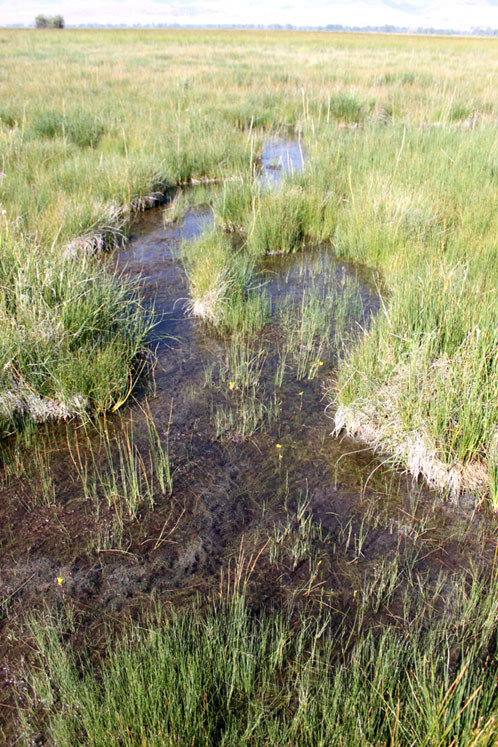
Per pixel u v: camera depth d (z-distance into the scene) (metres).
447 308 3.70
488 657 2.11
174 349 4.46
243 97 13.91
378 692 1.88
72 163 8.10
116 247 6.37
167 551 2.64
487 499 2.95
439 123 10.70
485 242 5.23
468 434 2.97
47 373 3.62
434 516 2.87
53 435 3.46
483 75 17.67
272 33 60.12
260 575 2.52
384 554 2.63
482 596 2.38
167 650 2.02
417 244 5.52
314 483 3.09
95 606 2.35
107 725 1.80
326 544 2.69
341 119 12.66
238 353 4.41
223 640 2.18
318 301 5.16
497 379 3.04
